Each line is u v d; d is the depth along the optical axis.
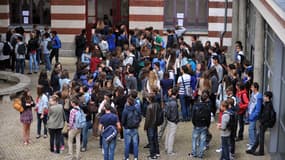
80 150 32.69
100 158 31.69
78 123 30.91
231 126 30.20
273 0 28.55
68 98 32.81
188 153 32.50
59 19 56.25
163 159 31.56
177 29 52.41
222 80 36.19
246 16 47.72
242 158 31.45
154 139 31.45
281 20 26.28
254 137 32.19
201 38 56.03
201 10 56.19
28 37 57.41
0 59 50.38
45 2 57.72
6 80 47.38
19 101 33.41
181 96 37.50
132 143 31.72
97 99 32.84
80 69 38.66
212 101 37.00
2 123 37.59
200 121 31.23
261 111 31.75
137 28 55.34
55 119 31.88
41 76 36.47
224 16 54.69
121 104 33.00
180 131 36.16
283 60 31.78
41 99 34.16
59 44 51.28
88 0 57.53
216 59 38.50
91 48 49.03
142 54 44.47
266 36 36.94
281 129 31.88
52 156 31.98
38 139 34.59
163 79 36.84
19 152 32.59
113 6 57.84
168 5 56.47
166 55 42.25
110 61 42.00
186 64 38.66
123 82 39.44
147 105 32.84
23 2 57.88
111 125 29.52
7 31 54.34
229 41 54.97
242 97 33.47
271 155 31.94
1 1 57.03
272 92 32.38
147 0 55.41
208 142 32.72
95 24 57.41
